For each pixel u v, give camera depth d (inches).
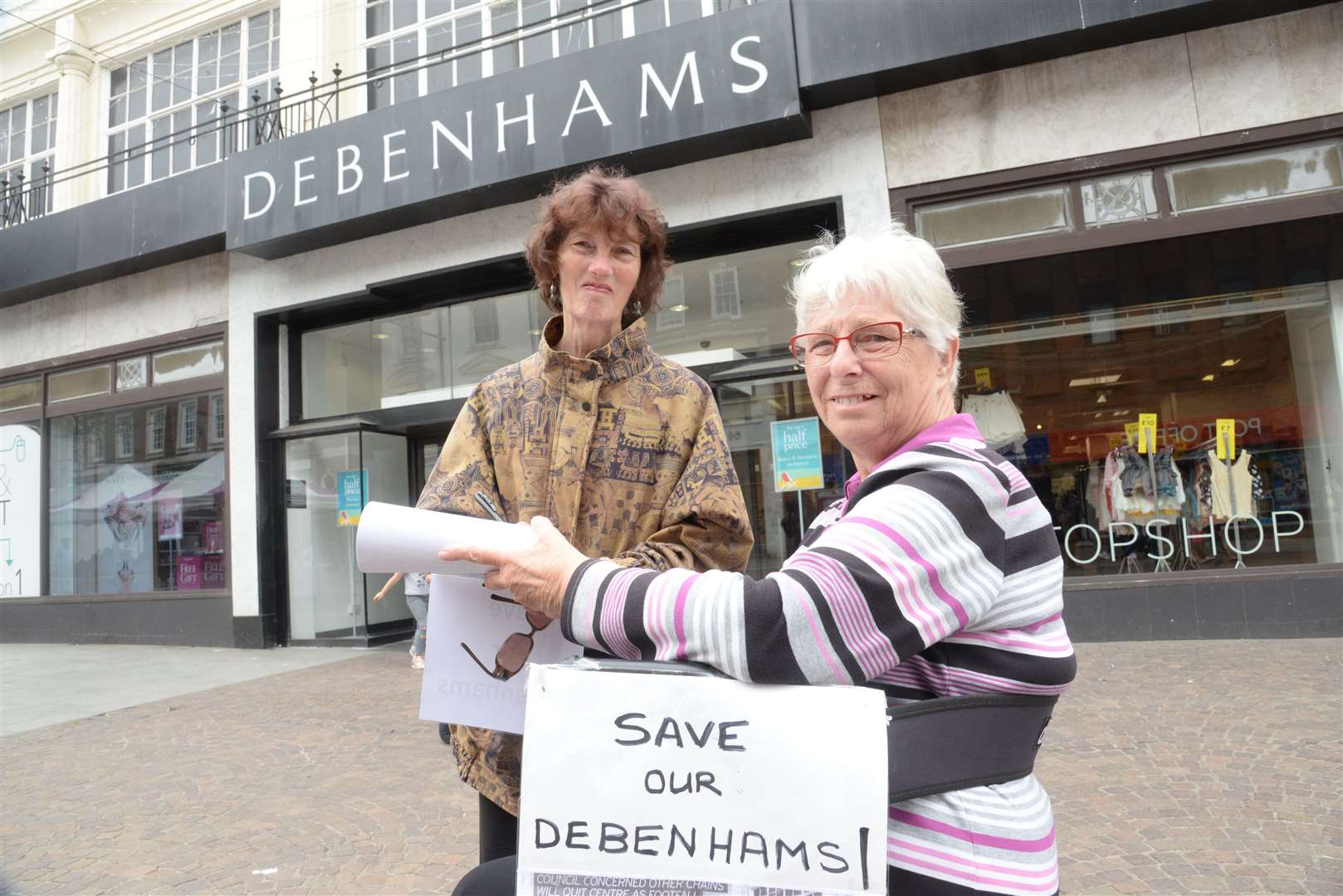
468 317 318.3
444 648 47.1
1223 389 247.1
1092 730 148.0
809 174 251.3
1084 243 231.6
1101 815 112.2
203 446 343.3
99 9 397.7
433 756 157.4
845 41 233.8
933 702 31.6
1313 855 96.9
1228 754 130.7
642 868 30.1
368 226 296.8
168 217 327.0
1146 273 245.9
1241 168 224.1
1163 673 185.0
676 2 293.0
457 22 324.8
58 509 375.9
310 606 324.8
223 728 186.2
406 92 328.5
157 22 386.3
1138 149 227.8
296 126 335.3
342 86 334.3
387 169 282.7
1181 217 225.8
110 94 400.8
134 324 355.6
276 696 220.5
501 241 286.7
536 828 30.8
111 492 363.9
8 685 251.1
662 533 49.8
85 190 394.3
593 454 52.0
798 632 29.6
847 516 33.1
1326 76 215.3
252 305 328.2
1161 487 248.5
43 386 379.2
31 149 420.5
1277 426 243.4
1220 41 222.4
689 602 31.1
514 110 265.6
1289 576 219.1
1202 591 223.6
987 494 32.4
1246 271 243.9
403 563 39.5
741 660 29.9
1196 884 92.2
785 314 271.9
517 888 30.6
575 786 30.8
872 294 38.9
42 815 132.3
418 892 101.3
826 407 40.6
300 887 103.3
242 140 358.6
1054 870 32.5
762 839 29.6
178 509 346.3
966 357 261.9
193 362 347.3
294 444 334.0
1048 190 236.8
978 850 31.1
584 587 33.9
